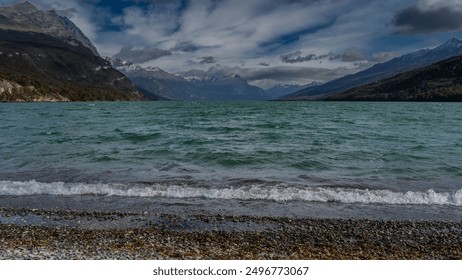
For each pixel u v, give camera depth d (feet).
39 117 225.76
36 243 31.91
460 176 59.82
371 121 192.13
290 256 30.17
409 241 33.81
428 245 33.01
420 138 110.63
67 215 39.52
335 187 51.93
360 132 128.67
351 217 40.11
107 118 217.36
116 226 36.52
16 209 41.29
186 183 53.62
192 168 64.49
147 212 40.88
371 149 86.69
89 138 106.32
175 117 229.04
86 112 302.86
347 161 71.41
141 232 34.86
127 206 42.98
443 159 73.72
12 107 422.00
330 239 33.99
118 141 100.01
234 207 42.96
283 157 74.74
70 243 32.04
